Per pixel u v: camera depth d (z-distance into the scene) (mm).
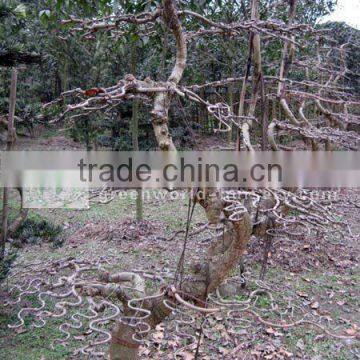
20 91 7223
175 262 3832
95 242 4465
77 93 1479
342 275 3826
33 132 6477
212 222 1655
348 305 3338
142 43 2730
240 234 1750
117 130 5938
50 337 2768
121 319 1504
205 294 1780
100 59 5219
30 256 3990
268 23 2242
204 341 2746
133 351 1690
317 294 3482
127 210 5523
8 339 2736
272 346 2725
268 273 3723
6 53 2699
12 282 3039
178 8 2416
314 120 3600
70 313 2961
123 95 1346
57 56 5754
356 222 4566
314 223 2264
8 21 3271
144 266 3783
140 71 4664
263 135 2230
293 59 3184
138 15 1930
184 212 5336
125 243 4418
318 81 4223
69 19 2150
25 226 3092
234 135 3596
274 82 3109
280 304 3115
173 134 4102
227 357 2613
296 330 2906
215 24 2059
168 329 2832
